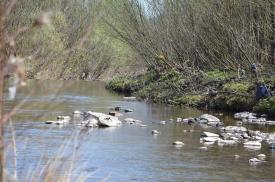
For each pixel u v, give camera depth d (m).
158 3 42.41
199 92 28.66
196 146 14.62
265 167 12.07
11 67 3.17
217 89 27.22
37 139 13.82
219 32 33.53
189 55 37.50
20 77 3.17
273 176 11.24
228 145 14.93
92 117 19.09
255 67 25.30
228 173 11.42
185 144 14.90
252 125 19.28
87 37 5.69
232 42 31.55
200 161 12.59
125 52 64.62
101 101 29.69
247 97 24.00
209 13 34.38
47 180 5.27
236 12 31.78
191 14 37.50
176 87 30.95
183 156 13.16
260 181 10.79
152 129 17.89
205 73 31.33
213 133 16.64
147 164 12.10
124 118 21.02
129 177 10.84
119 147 14.04
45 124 17.33
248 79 26.86
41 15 3.08
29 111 19.06
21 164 9.04
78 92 37.59
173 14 39.53
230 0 32.25
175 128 18.27
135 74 48.03
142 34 43.41
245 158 13.03
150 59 42.50
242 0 31.38
